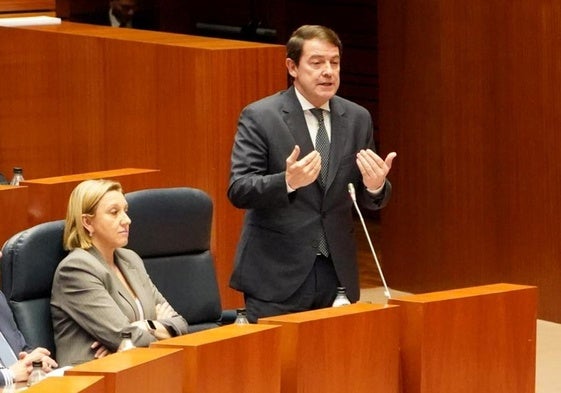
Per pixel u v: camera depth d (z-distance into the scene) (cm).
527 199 1884
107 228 1134
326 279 1110
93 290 1114
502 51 1888
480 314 961
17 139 1920
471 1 1922
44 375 979
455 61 1961
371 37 2664
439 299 942
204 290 1254
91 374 764
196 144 1625
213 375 835
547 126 1841
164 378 805
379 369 927
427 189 2039
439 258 2033
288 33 2833
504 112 1900
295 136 1099
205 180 1620
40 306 1122
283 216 1096
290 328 882
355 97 2714
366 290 2091
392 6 2056
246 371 858
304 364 883
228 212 1625
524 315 988
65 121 1827
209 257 1268
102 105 1759
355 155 1116
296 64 1099
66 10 2786
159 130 1673
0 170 1952
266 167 1100
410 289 2091
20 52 1891
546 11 1816
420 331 931
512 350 983
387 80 2086
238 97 1616
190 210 1238
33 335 1102
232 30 2902
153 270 1229
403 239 2095
